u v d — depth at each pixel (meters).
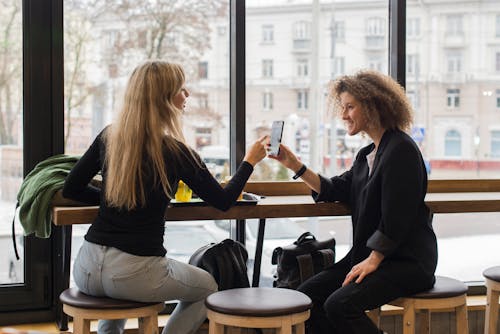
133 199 2.49
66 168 3.05
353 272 2.71
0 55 3.31
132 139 2.51
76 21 3.38
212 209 2.91
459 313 2.78
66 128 3.39
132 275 2.50
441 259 3.95
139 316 2.56
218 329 2.52
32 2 3.29
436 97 3.83
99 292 2.58
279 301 2.52
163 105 2.59
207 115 3.58
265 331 3.37
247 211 2.97
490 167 3.90
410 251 2.74
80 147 3.43
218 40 3.57
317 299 2.95
